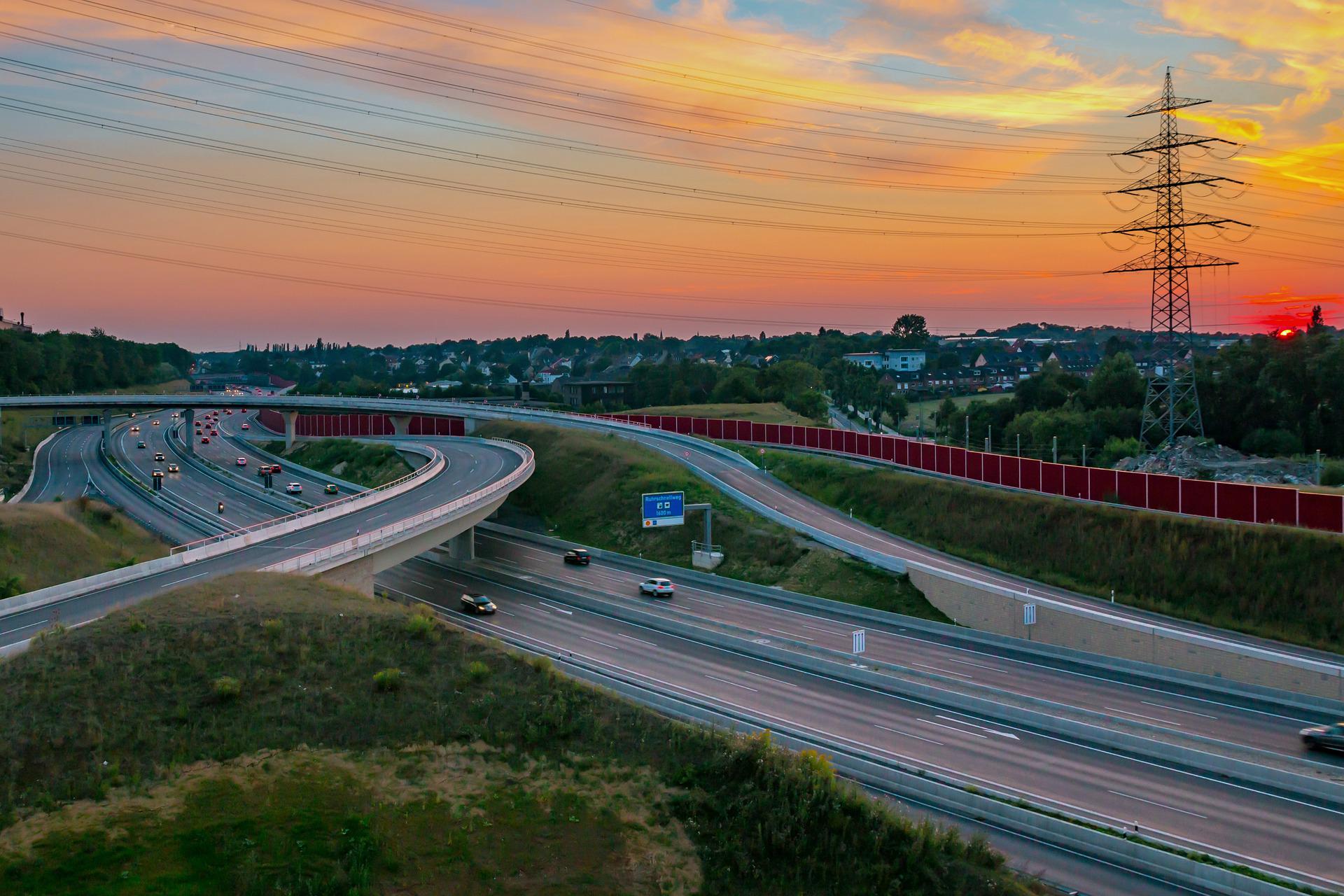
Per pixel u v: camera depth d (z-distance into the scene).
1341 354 126.06
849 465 112.06
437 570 92.12
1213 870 35.75
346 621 48.22
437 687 43.38
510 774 38.47
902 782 44.66
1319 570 67.00
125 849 31.62
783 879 34.31
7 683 39.62
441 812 35.66
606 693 45.28
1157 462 114.25
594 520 108.56
